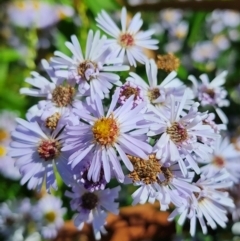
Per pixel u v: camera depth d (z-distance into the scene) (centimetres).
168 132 14
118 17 25
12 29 32
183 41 30
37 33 28
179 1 25
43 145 15
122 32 17
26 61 29
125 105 14
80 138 14
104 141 14
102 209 16
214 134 14
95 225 16
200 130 14
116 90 14
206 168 17
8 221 26
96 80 15
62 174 15
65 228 24
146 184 14
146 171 14
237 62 32
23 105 28
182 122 14
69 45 16
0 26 32
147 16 31
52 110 15
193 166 14
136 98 15
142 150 13
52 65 16
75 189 16
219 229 22
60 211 25
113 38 18
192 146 14
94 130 14
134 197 14
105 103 16
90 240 23
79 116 14
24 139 15
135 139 14
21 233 26
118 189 16
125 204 20
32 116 15
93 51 16
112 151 14
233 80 29
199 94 18
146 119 14
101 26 17
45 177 15
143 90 15
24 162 15
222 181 16
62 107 15
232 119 24
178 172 14
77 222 16
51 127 15
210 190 15
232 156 19
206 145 14
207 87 18
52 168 15
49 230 24
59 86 16
